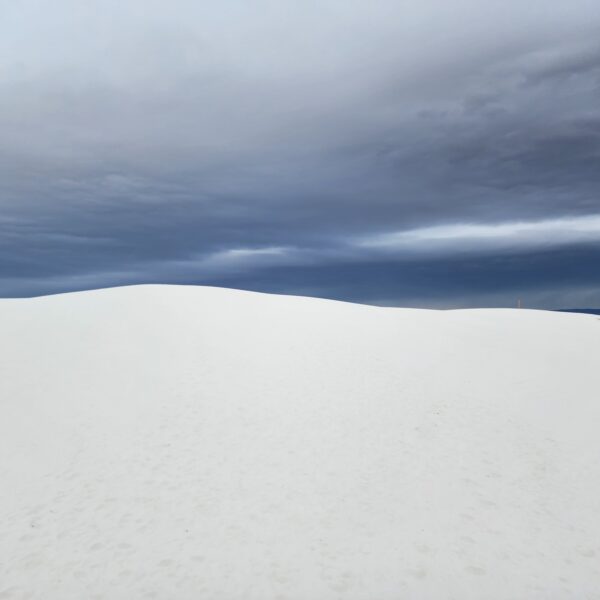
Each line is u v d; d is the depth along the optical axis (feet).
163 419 36.73
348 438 34.78
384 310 75.92
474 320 73.77
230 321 58.75
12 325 56.70
